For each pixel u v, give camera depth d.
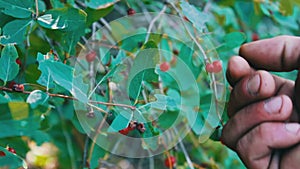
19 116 0.86
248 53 0.58
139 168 1.19
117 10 1.10
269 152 0.54
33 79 0.87
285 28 1.39
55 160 1.20
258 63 0.58
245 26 1.37
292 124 0.53
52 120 1.15
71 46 0.83
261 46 0.58
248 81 0.55
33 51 0.87
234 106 0.56
